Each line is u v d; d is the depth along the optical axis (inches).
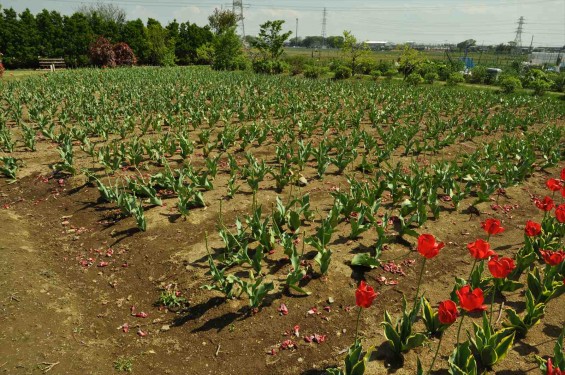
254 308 213.8
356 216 305.6
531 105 829.2
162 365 184.9
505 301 216.4
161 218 305.3
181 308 218.7
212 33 2554.1
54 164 405.1
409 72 1660.9
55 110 599.2
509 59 3321.9
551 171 436.8
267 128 499.5
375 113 629.9
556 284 209.3
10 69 1782.7
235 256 238.1
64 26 1947.6
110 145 412.8
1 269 237.0
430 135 518.3
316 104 724.7
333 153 472.1
